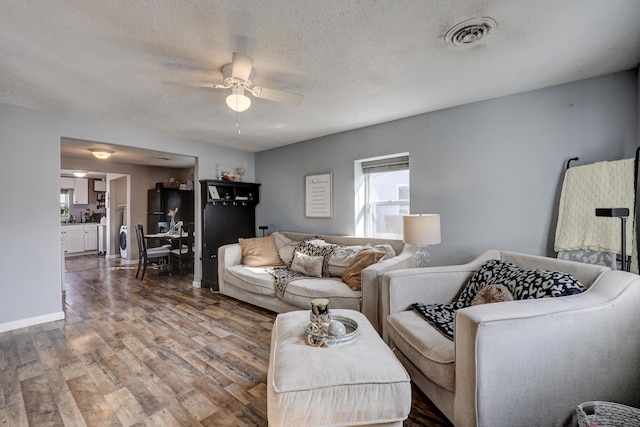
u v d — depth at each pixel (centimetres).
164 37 183
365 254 289
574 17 165
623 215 165
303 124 366
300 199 455
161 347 249
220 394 186
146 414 168
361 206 395
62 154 548
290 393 120
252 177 528
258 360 228
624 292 146
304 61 214
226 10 158
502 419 128
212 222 448
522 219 269
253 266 388
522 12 161
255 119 345
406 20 167
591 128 240
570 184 240
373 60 212
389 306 209
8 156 293
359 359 136
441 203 314
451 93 272
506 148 277
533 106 264
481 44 192
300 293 288
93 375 207
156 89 259
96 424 160
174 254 559
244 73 200
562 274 168
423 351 160
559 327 135
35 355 237
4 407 174
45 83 246
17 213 297
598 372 140
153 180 715
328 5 154
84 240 812
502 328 128
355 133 387
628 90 226
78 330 286
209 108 307
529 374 131
